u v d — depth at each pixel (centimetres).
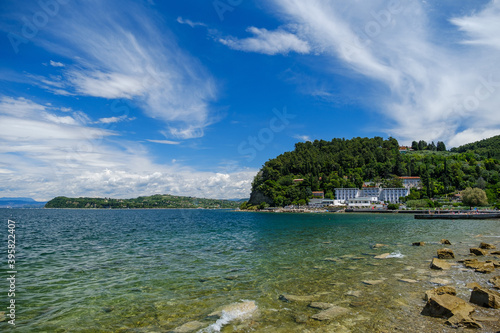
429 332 872
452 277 1512
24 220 9081
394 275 1587
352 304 1133
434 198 18538
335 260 2075
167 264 2023
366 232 4381
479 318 955
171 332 923
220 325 964
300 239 3481
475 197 12031
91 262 2111
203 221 8881
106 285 1503
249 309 1108
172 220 9569
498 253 2197
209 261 2122
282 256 2288
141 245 3064
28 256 2386
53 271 1825
